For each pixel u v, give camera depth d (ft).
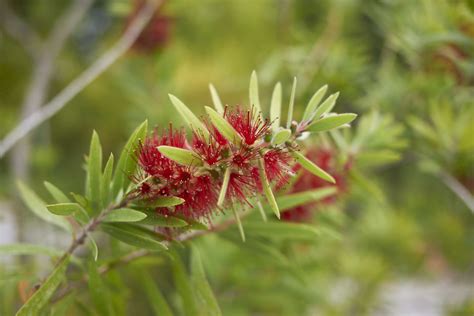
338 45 3.06
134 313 3.26
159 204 1.53
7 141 2.29
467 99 2.60
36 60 3.92
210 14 3.98
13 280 1.78
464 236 4.00
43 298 1.59
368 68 3.13
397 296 4.21
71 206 1.56
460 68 2.54
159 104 2.93
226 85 3.83
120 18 4.07
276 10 3.71
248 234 1.83
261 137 1.50
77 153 4.70
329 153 2.01
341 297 3.57
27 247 1.69
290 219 1.95
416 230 4.01
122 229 1.61
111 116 4.62
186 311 1.75
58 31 3.68
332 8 3.18
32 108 3.34
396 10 2.79
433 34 2.47
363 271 3.55
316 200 1.94
